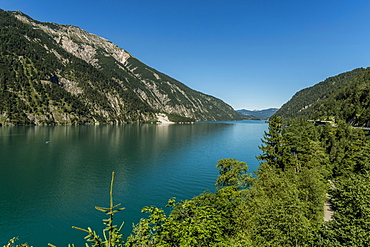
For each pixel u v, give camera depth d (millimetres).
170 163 93188
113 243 9305
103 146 129625
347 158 58031
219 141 168875
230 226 31344
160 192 60094
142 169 82875
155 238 18938
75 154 104250
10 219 43094
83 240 37375
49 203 50750
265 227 24484
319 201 33438
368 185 25922
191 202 26078
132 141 156250
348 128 80188
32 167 79812
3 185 61000
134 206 50906
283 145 56469
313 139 82500
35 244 35969
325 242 21906
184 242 17594
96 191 59156
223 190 40281
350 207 25109
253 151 124500
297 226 23062
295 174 42469
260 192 35656
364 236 20938
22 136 158500
